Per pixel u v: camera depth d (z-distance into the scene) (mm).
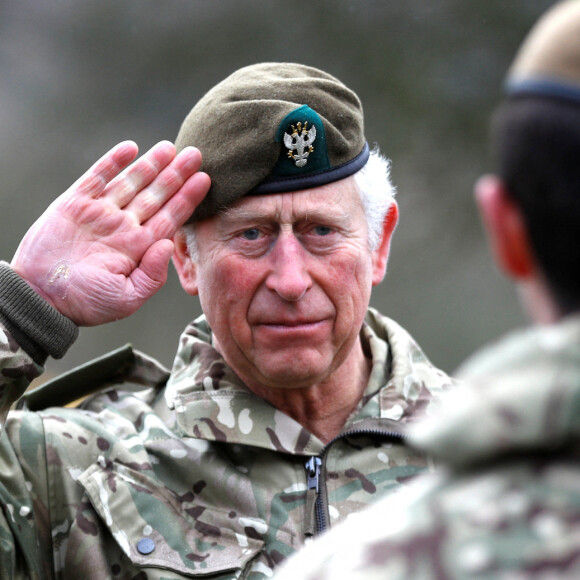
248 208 7660
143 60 43688
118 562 7586
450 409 3553
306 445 7867
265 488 7781
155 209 7938
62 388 8633
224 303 7793
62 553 7688
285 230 7660
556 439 3357
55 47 44250
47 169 42938
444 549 3402
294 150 7586
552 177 3588
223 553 7535
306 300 7641
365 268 7918
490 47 41438
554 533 3287
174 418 8289
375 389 8289
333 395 8172
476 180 40562
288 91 7852
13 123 43312
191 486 7855
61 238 7809
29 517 7637
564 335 3494
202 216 7891
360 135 8078
